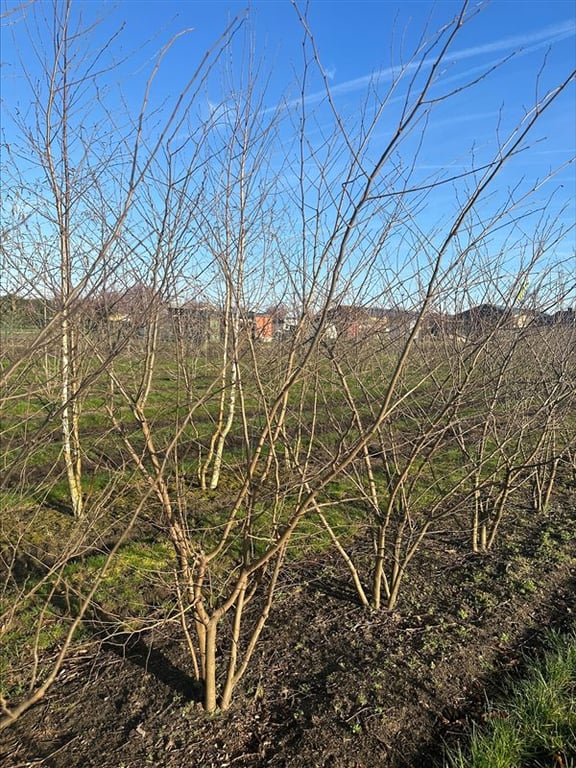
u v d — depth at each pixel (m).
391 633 3.32
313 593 3.74
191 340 4.07
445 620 3.46
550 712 2.64
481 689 2.92
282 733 2.56
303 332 2.62
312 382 4.44
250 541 2.77
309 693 2.81
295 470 3.23
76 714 2.64
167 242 2.25
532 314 3.63
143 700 2.73
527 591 3.84
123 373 3.32
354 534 4.62
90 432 5.79
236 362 2.56
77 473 4.35
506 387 4.15
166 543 4.19
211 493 5.16
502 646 3.27
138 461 2.38
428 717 2.70
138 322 2.35
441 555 4.37
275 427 2.77
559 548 4.54
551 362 4.64
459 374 3.52
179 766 2.37
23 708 2.02
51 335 2.04
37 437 2.00
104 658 3.04
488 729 2.60
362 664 3.02
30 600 3.44
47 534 4.28
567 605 3.72
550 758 2.44
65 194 2.54
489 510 4.66
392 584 3.54
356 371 3.53
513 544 4.60
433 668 3.01
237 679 2.66
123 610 3.44
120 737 2.51
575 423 6.09
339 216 2.14
